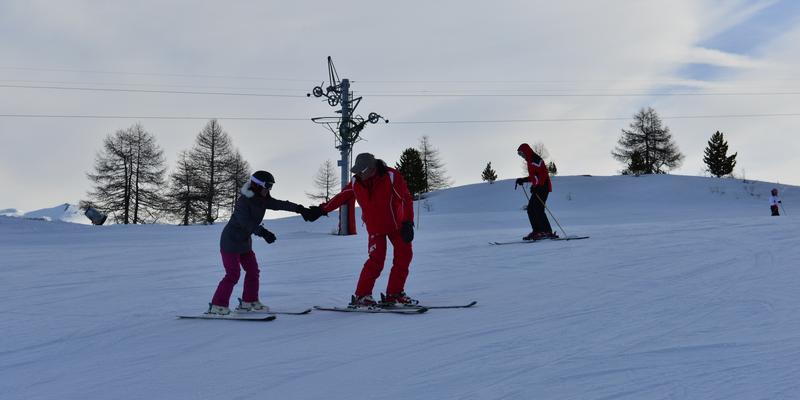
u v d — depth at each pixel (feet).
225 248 19.29
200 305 21.90
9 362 14.37
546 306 18.71
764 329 14.16
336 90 80.38
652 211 110.63
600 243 34.37
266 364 13.30
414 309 18.97
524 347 13.75
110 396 11.43
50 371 13.47
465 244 39.60
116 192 178.91
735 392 9.97
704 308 17.01
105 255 44.29
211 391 11.49
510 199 160.45
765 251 27.61
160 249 49.80
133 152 182.29
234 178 196.75
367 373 12.28
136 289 26.30
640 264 26.32
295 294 23.71
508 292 21.79
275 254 40.24
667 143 232.12
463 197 168.96
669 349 12.91
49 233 81.71
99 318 19.58
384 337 15.53
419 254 35.06
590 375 11.37
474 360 12.87
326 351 14.29
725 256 26.99
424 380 11.63
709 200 139.64
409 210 19.63
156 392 11.55
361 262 34.19
